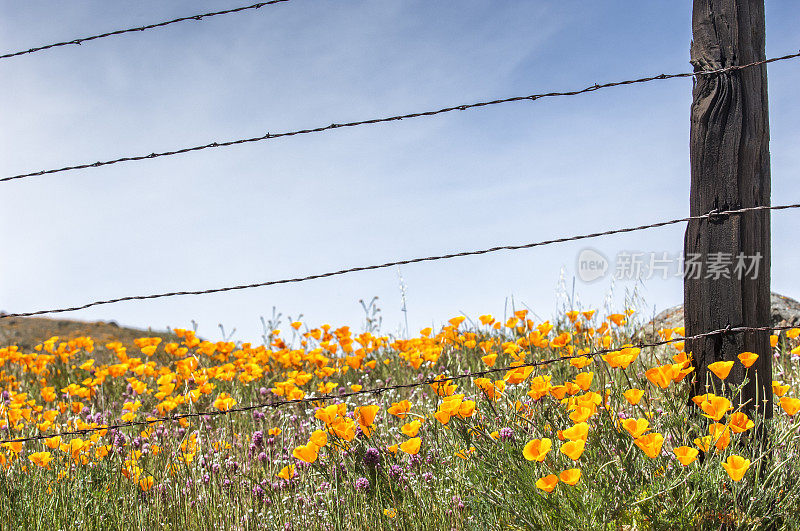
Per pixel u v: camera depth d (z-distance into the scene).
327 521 2.92
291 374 4.64
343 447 3.01
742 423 2.40
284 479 3.21
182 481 3.31
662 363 4.05
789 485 2.52
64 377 6.05
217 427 4.28
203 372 4.62
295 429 4.07
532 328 5.43
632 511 2.38
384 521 2.81
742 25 2.79
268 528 2.97
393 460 3.06
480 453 2.65
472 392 4.31
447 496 2.89
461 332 5.88
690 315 2.86
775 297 6.51
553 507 2.42
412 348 4.61
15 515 3.04
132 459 3.40
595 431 2.56
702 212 2.82
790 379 4.22
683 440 2.59
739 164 2.76
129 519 3.07
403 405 2.97
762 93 2.82
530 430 2.92
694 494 2.31
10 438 3.72
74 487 3.22
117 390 5.39
